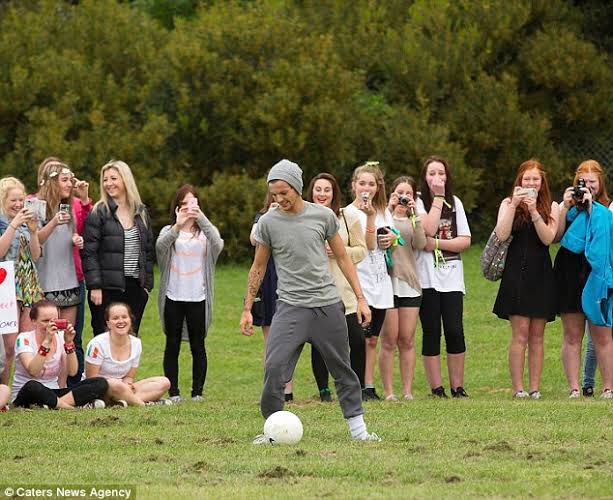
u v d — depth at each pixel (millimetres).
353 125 84188
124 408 39594
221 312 69125
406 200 43375
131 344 42844
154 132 82125
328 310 31281
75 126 85438
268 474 27188
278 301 31547
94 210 44219
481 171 85250
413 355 44281
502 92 87812
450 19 93312
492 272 43969
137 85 88688
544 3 92938
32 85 84625
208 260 45500
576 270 43562
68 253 44125
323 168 84500
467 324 64500
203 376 45719
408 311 43781
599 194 44688
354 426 32219
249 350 61312
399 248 43562
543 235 42938
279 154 84562
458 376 44688
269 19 85938
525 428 33781
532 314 43406
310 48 86250
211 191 81750
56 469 28125
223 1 92875
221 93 83500
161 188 80875
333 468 27719
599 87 90625
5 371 41750
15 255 41688
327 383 43062
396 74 90750
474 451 30016
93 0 94875
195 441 32188
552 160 87750
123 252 44250
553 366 54844
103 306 44062
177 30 94062
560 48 89938
